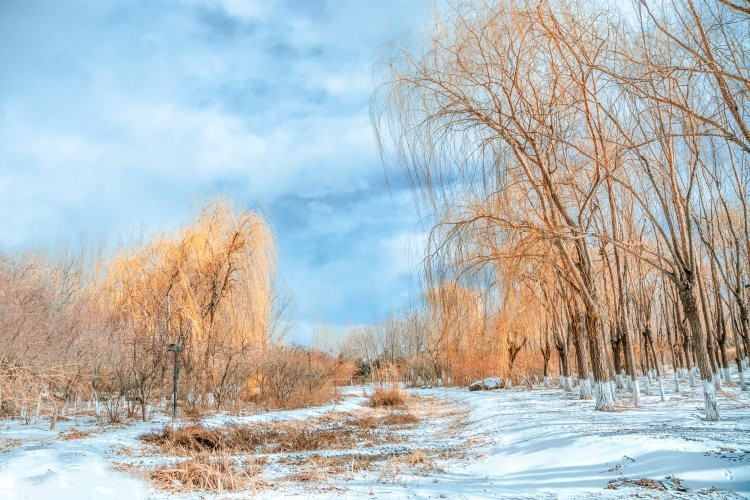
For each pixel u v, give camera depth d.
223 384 22.94
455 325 13.68
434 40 12.53
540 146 13.03
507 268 13.60
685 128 11.79
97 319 18.11
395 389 30.30
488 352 15.34
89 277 29.50
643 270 23.34
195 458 10.96
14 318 14.10
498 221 13.14
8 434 13.45
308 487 8.28
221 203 25.03
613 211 15.72
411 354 51.78
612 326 23.75
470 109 12.20
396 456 11.81
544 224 14.31
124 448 11.88
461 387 38.94
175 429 14.33
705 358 11.33
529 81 12.51
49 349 14.72
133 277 22.73
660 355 35.44
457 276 13.44
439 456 11.36
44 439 12.70
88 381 17.52
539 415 14.98
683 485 6.50
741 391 18.83
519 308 15.28
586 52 12.30
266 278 25.56
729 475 6.55
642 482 6.71
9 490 7.24
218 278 24.09
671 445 8.09
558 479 7.64
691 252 11.68
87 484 7.98
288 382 26.16
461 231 13.03
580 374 20.47
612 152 14.02
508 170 13.27
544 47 12.62
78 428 15.22
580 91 12.96
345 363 39.91
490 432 13.41
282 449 13.61
